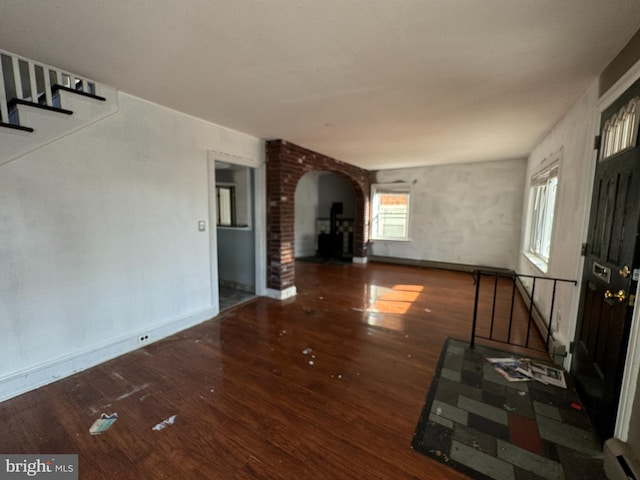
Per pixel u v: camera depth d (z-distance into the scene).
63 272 2.26
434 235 6.56
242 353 2.67
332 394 2.09
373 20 1.50
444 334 3.09
